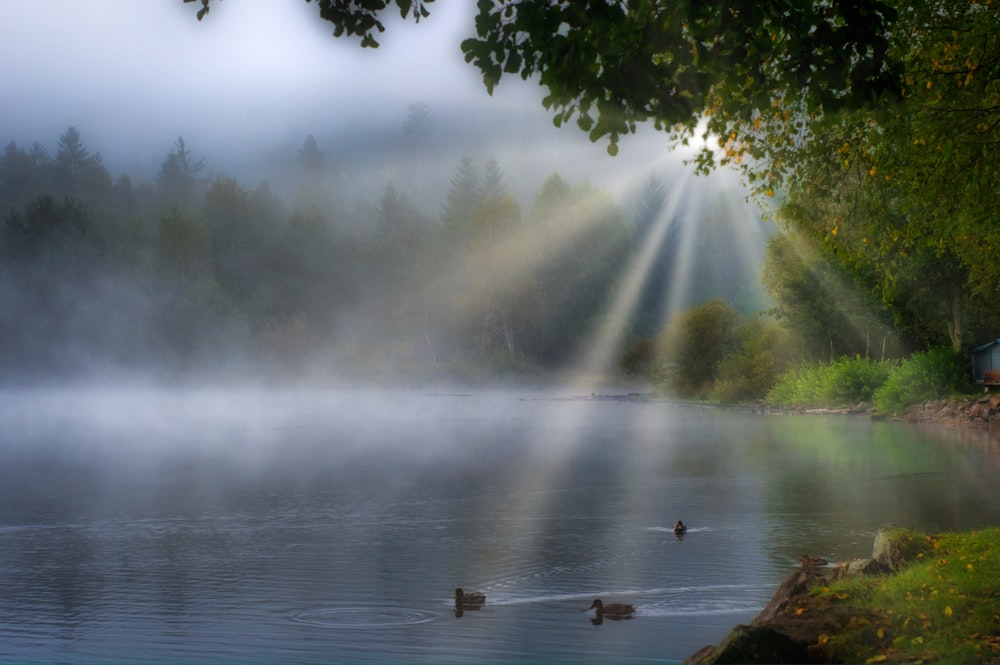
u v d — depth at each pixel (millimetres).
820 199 18344
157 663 10484
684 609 12289
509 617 12102
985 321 55812
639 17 8523
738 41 8680
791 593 10664
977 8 15828
